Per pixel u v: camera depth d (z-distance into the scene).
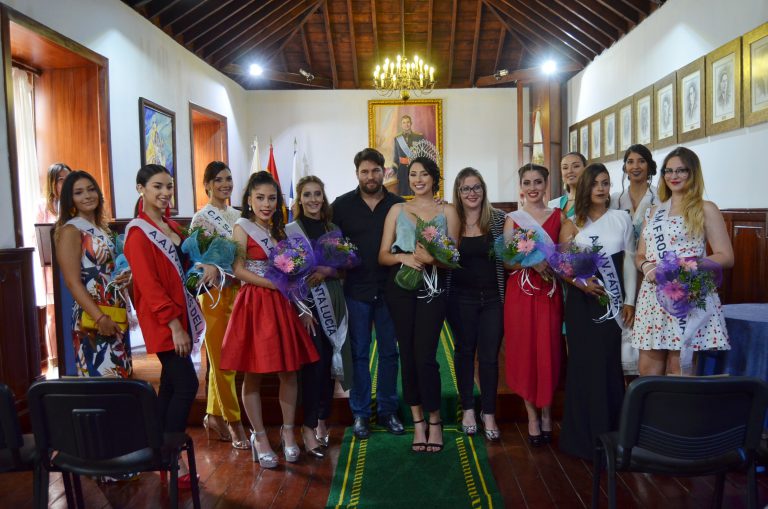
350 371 3.18
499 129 10.13
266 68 9.64
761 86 4.34
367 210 3.25
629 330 3.02
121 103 5.64
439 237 2.79
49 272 5.15
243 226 2.91
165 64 6.73
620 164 7.12
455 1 8.60
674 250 2.71
